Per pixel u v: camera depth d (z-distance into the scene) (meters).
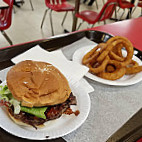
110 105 0.61
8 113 0.48
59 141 0.46
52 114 0.48
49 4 2.34
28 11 3.12
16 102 0.47
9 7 1.53
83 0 3.89
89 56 0.80
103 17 2.02
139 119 0.57
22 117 0.46
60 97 0.48
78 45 0.95
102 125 0.53
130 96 0.67
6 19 1.59
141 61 0.85
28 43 0.87
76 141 0.47
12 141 0.44
